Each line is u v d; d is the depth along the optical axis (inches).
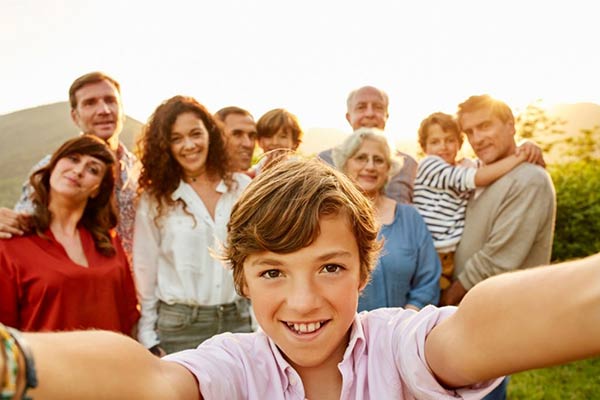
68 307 115.4
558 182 297.9
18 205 133.3
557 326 24.6
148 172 134.6
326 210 38.5
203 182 136.0
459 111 154.9
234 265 43.6
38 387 21.2
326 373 41.6
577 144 327.9
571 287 24.8
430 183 155.3
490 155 148.2
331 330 38.7
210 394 34.0
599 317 23.7
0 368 19.1
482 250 143.9
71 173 118.9
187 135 131.0
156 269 135.5
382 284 125.8
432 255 133.9
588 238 288.4
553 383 205.6
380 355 40.7
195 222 131.3
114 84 160.6
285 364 40.3
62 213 121.2
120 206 147.4
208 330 131.6
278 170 41.9
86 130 157.0
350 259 39.3
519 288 26.6
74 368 23.4
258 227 38.5
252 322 137.2
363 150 134.7
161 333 134.0
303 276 38.2
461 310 30.0
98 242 125.8
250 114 199.9
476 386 32.4
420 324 35.4
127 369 26.3
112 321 122.6
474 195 150.7
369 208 42.6
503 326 26.5
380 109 188.9
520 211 139.1
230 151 141.1
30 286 114.0
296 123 205.5
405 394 39.4
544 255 144.9
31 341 22.9
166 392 28.3
